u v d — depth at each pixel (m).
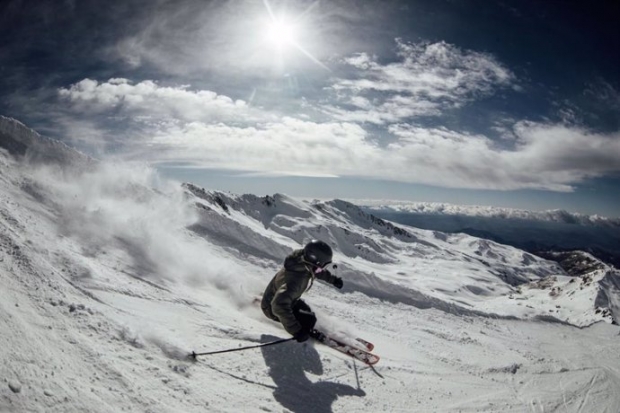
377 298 15.23
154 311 6.09
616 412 8.41
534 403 7.97
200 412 3.86
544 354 13.09
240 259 14.09
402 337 10.54
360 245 90.31
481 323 16.36
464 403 6.78
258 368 5.25
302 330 6.21
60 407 3.05
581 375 10.61
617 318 26.75
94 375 3.69
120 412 3.34
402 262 95.12
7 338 3.48
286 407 4.57
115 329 4.75
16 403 2.86
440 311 16.09
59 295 5.07
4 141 11.40
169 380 4.17
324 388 5.39
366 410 5.20
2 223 6.63
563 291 41.78
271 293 7.02
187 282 8.77
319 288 13.98
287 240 26.58
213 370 4.81
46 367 3.40
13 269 5.18
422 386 6.84
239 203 81.00
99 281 6.42
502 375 9.27
